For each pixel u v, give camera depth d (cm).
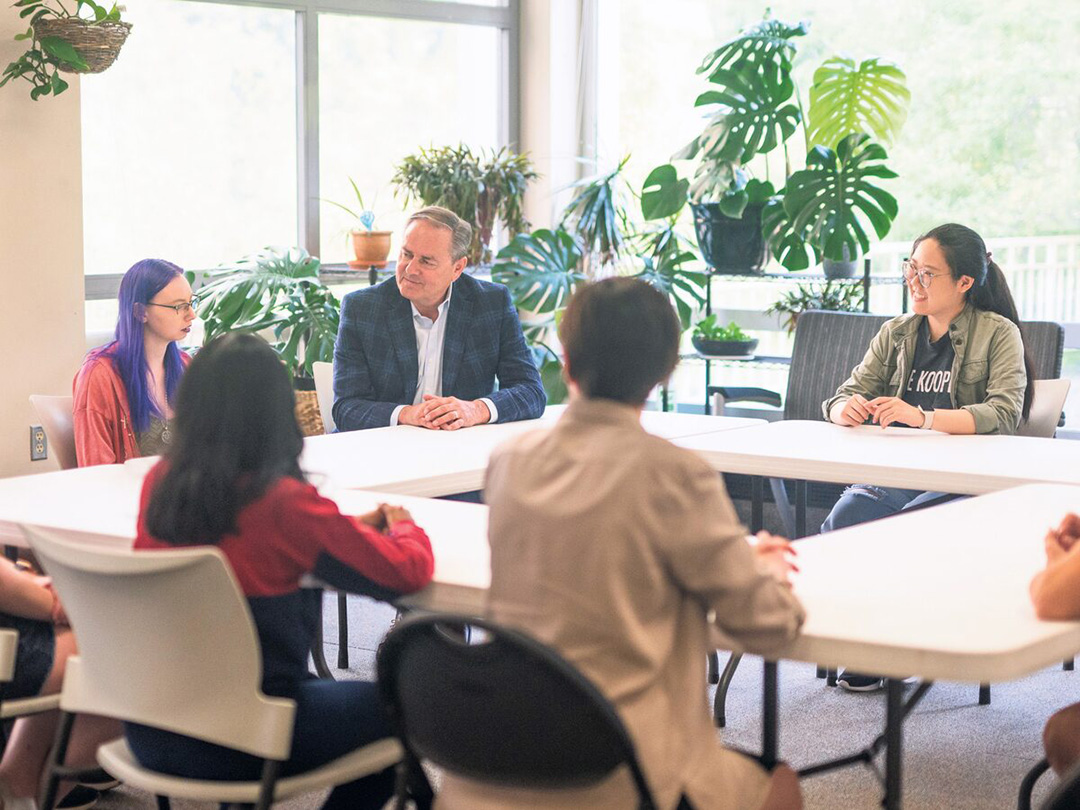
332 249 600
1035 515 237
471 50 645
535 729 156
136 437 332
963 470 283
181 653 184
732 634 162
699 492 159
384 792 209
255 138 570
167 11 534
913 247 359
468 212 570
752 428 349
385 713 176
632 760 154
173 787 190
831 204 529
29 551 284
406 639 164
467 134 650
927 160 581
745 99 555
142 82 529
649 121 653
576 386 168
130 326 333
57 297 472
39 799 244
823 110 557
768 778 177
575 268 615
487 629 154
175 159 543
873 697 347
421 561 191
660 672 160
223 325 498
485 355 376
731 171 552
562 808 161
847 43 598
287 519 188
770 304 615
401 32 616
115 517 239
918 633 164
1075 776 158
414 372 372
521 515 163
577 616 158
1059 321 558
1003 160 564
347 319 372
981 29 562
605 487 159
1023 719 330
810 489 512
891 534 222
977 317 357
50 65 458
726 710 337
